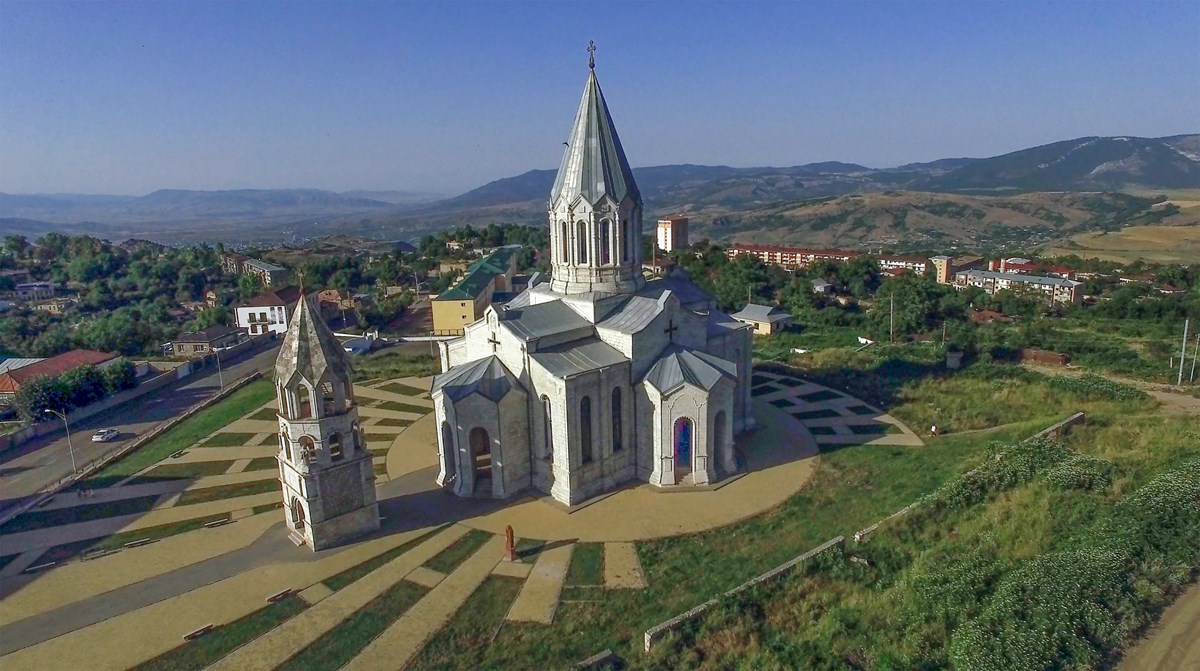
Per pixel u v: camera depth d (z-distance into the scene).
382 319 127.56
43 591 39.62
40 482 57.53
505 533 44.59
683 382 49.16
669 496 49.19
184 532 46.03
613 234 53.56
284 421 42.72
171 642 34.84
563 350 50.69
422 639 34.56
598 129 52.19
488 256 154.88
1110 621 31.05
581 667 31.52
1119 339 97.81
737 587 37.44
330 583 39.53
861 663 30.89
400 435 63.16
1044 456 49.34
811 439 59.50
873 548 40.22
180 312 156.88
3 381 82.56
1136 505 40.09
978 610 33.19
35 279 181.88
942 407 66.81
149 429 70.94
